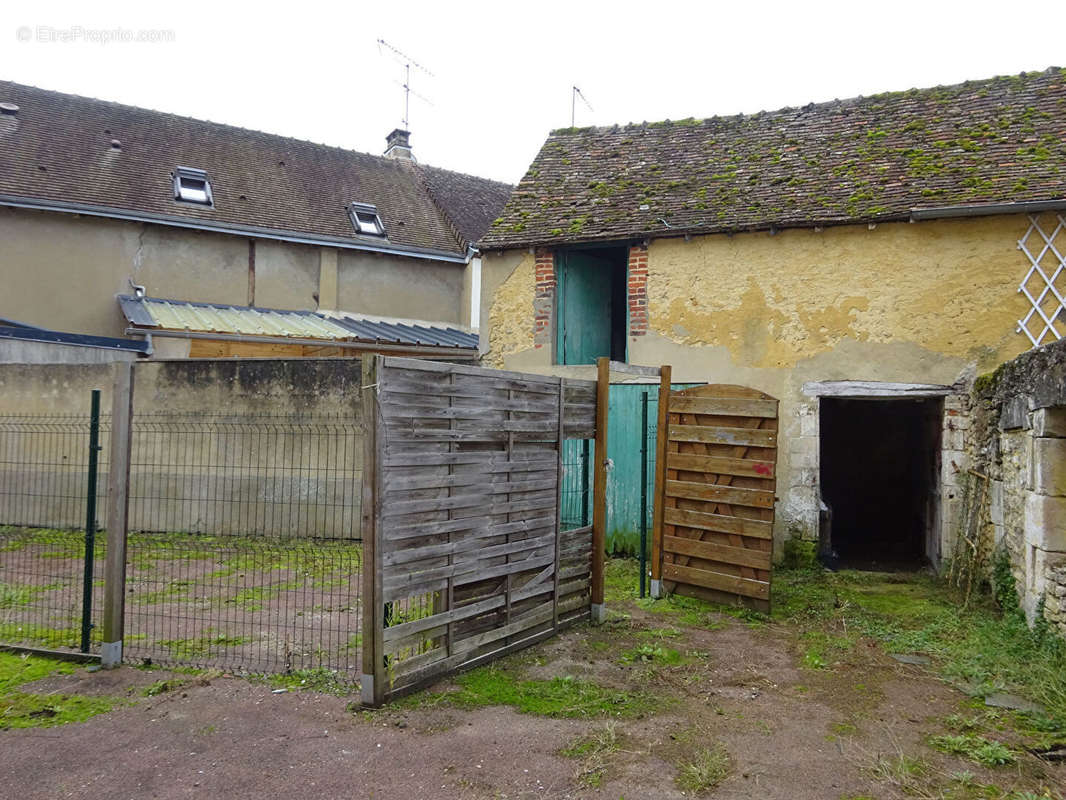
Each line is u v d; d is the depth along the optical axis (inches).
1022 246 311.7
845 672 199.5
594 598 240.7
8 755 143.3
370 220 697.0
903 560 385.1
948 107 386.9
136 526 394.3
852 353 332.5
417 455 172.4
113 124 639.1
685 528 275.7
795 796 131.5
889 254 328.8
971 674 193.3
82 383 400.2
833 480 501.7
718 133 431.5
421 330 631.8
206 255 591.8
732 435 264.5
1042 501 213.2
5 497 401.4
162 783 133.5
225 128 709.9
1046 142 339.0
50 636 214.2
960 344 318.3
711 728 160.4
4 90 608.4
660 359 363.9
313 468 382.9
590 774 138.0
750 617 251.6
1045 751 149.3
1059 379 195.9
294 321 553.3
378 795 130.3
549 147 466.0
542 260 388.2
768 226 342.0
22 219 526.6
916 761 145.7
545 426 218.1
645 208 380.8
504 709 167.5
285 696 172.4
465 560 187.3
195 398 395.5
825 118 412.5
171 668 189.9
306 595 273.1
